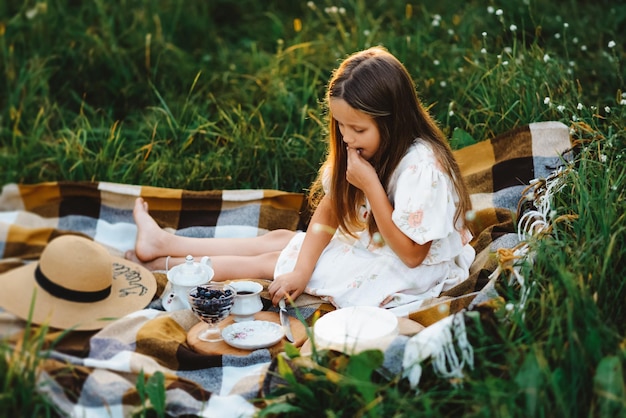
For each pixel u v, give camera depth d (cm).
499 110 372
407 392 223
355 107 268
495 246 294
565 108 344
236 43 511
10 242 322
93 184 348
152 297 286
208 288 267
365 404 217
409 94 278
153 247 316
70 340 258
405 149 278
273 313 282
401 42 437
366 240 291
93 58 450
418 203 268
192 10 511
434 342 227
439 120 387
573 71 395
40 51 453
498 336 232
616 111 344
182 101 432
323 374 228
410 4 497
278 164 381
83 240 272
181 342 263
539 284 245
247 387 239
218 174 378
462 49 430
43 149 396
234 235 341
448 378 226
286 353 236
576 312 226
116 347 253
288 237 327
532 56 389
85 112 436
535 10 446
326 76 437
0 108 435
